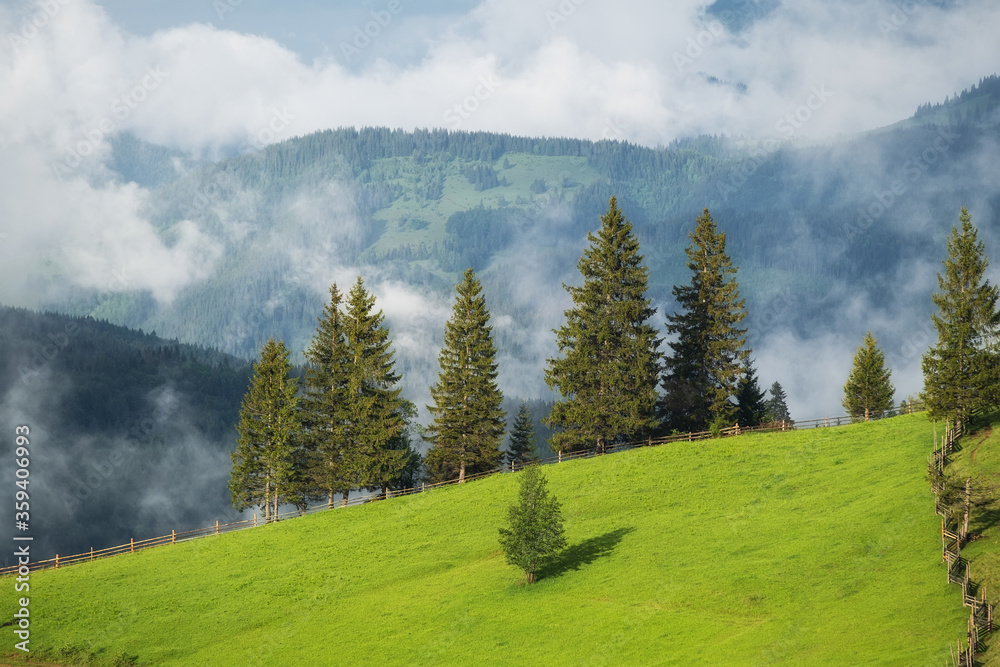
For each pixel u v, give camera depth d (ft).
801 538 184.55
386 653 173.47
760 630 152.76
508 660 161.68
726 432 288.51
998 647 128.98
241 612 202.69
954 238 210.59
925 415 257.14
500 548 218.59
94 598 216.33
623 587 181.88
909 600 149.79
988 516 168.96
